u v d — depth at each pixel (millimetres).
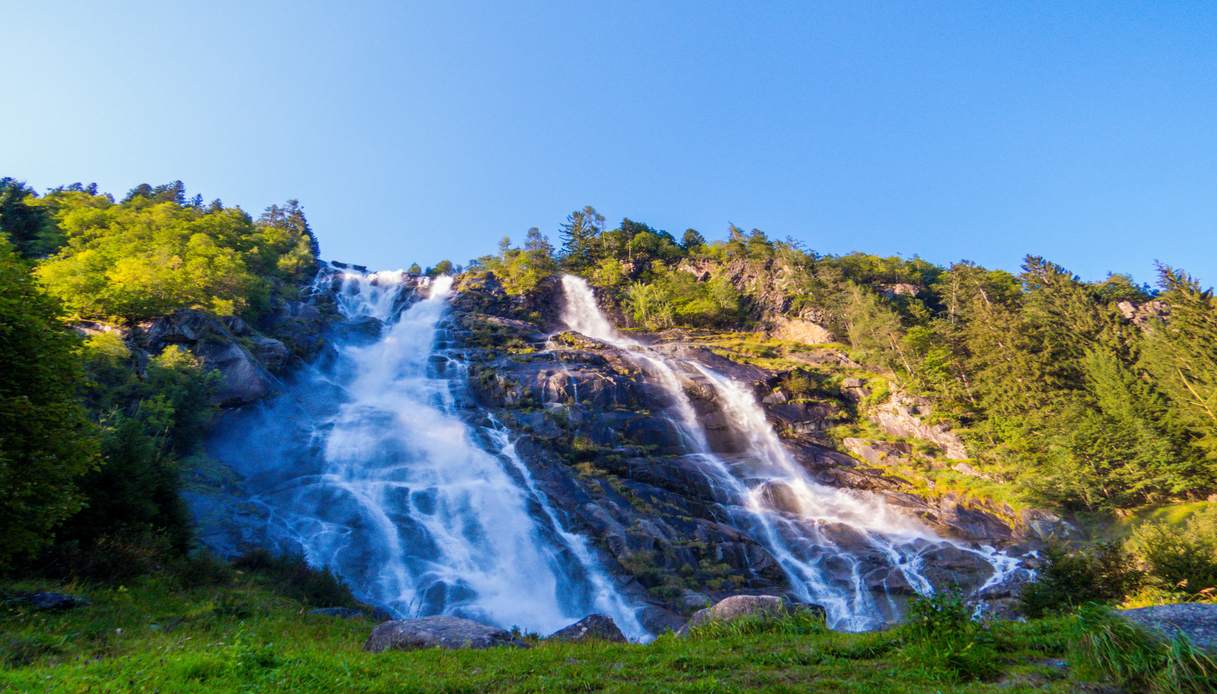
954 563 34094
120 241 64312
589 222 112625
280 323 59312
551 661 9562
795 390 57594
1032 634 9539
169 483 21281
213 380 39031
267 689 7410
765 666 8875
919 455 48375
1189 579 18547
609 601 28125
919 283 99125
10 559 13750
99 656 9820
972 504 41188
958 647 8305
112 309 42438
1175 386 45750
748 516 38281
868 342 66688
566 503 35875
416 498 34906
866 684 7605
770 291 86875
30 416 14398
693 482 40812
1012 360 54562
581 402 48875
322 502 32938
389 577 28094
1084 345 56594
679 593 28609
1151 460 40938
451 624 12609
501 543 31891
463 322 69688
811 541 36188
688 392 53719
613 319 82625
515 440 43344
